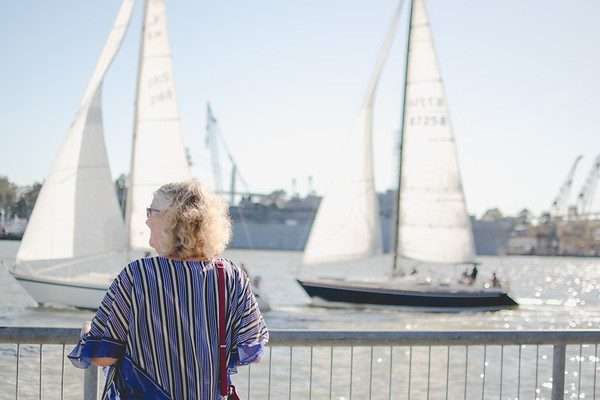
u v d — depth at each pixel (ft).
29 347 63.77
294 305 138.00
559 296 223.92
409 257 150.20
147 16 127.03
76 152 111.14
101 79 112.57
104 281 106.93
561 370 19.03
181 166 126.72
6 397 45.80
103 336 11.46
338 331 17.33
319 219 142.72
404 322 118.73
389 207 531.50
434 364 66.03
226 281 11.93
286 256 581.53
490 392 54.08
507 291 139.95
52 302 107.45
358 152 143.54
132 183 124.77
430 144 150.30
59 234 109.60
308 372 59.26
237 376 56.75
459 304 134.21
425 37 150.00
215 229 11.87
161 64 126.82
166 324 11.43
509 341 18.47
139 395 11.41
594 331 19.10
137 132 125.90
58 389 48.19
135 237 122.52
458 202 148.87
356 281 133.08
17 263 108.47
